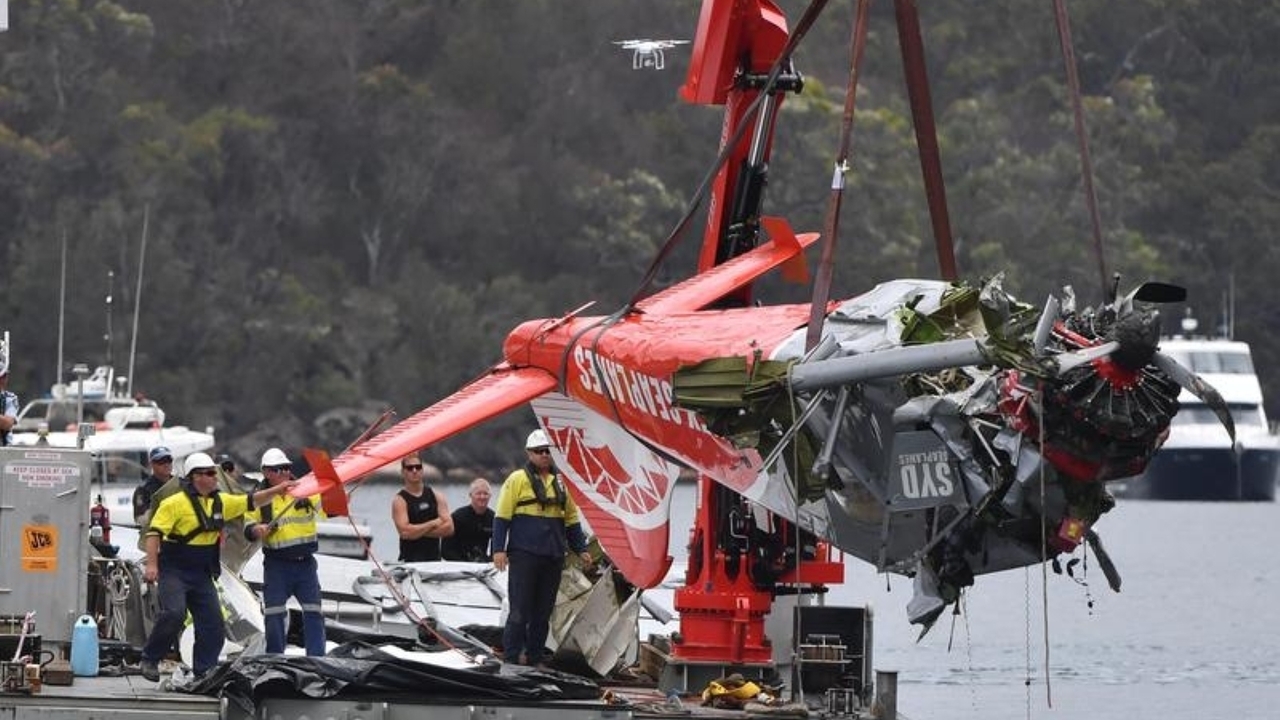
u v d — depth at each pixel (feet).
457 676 179.11
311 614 205.26
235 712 177.58
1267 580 557.33
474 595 235.61
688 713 179.22
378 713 177.06
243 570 242.78
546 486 208.33
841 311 166.50
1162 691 332.80
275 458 205.67
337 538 283.59
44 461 201.26
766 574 193.16
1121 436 149.48
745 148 206.59
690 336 176.65
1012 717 299.99
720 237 209.15
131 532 273.33
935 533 155.94
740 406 162.40
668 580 245.04
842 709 183.11
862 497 161.79
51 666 192.34
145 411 486.38
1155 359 150.00
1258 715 307.37
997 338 149.59
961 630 420.77
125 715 176.45
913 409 152.35
